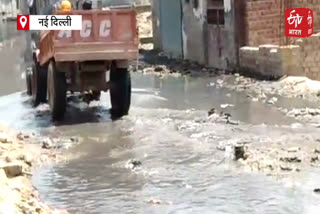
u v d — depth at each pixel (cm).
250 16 2525
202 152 1356
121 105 1780
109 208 1057
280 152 1304
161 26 3562
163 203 1066
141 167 1274
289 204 1030
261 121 1645
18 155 1345
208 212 1016
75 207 1070
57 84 1744
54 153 1402
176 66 2958
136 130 1608
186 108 1895
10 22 6606
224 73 2609
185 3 3123
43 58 1869
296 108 1789
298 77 2192
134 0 4422
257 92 2092
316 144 1367
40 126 1720
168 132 1569
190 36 3092
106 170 1270
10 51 3906
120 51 1703
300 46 2217
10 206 934
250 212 1007
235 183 1145
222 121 1666
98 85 1775
